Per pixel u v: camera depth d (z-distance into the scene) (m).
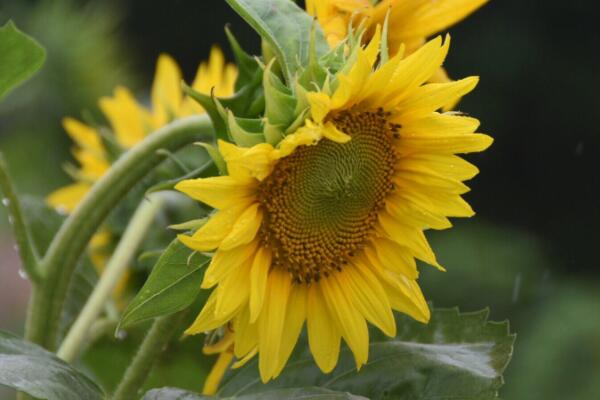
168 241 1.60
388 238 1.38
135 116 1.74
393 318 1.37
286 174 1.35
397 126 1.36
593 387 3.96
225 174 1.32
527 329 4.26
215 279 1.30
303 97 1.30
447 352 1.40
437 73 1.44
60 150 3.47
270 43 1.34
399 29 1.42
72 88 3.34
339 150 1.35
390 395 1.39
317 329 1.37
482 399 1.37
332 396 1.33
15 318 3.01
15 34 1.38
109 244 1.65
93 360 1.60
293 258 1.36
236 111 1.35
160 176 1.57
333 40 1.38
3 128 3.46
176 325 1.40
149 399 1.34
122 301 1.63
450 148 1.36
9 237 3.11
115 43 3.42
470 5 1.42
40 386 1.30
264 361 1.34
